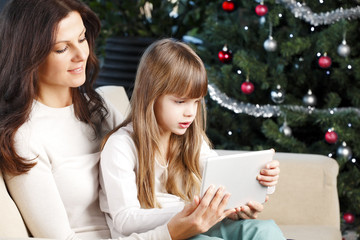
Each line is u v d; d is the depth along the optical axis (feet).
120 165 5.13
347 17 8.94
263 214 6.82
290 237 6.20
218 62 10.21
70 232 4.89
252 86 9.22
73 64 5.01
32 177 4.82
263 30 9.53
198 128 5.68
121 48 12.60
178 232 4.61
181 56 5.19
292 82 9.73
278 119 9.54
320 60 8.83
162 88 5.16
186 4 12.31
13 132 4.82
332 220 6.75
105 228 5.37
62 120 5.30
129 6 12.99
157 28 12.75
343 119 9.00
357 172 9.26
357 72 8.95
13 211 4.70
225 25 9.70
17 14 4.89
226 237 5.10
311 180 6.77
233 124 10.17
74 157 5.21
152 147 5.36
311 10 9.25
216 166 4.60
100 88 7.22
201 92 5.23
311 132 10.03
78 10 5.08
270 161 5.09
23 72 4.87
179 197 5.64
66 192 5.13
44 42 4.80
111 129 5.84
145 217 4.88
